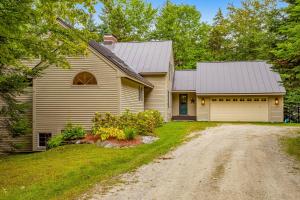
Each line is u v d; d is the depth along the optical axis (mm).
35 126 17438
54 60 11352
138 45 27922
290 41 13211
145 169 9055
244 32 42656
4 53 9750
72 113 17312
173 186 7285
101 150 12055
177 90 28516
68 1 10055
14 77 13477
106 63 17078
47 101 17422
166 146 12742
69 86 17328
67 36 11297
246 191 6793
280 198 6324
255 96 26750
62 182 7648
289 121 26906
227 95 26703
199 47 42438
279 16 14695
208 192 6762
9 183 7816
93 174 8578
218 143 13648
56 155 11602
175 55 40344
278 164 9500
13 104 14398
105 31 41219
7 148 17328
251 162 9797
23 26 9430
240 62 30047
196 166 9344
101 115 15312
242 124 23141
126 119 15180
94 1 10398
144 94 25500
